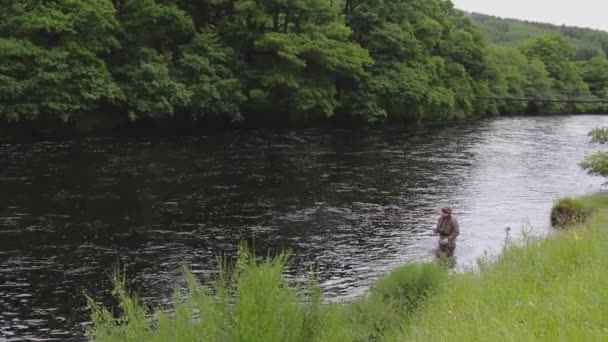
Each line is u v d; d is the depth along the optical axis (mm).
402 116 61688
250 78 46688
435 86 65125
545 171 32875
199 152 32938
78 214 19266
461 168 32625
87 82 35281
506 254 10484
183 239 17453
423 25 67188
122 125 39844
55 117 35375
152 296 12852
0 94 31891
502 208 23531
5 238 16453
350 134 46406
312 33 49094
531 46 119375
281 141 39625
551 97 99125
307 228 19422
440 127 57469
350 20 59531
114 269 14562
